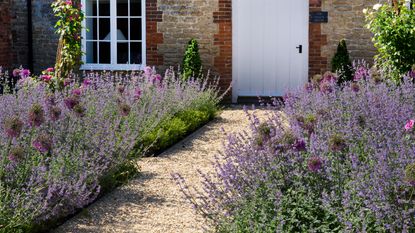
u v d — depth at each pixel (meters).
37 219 5.73
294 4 14.58
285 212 5.09
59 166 6.40
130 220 6.30
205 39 14.42
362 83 9.33
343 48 13.73
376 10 12.36
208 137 10.57
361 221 4.75
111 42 14.80
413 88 8.70
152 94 10.97
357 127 6.45
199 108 12.12
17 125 5.88
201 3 14.37
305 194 5.26
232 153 6.22
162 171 8.24
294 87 14.66
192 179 7.83
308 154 5.68
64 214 6.20
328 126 6.73
